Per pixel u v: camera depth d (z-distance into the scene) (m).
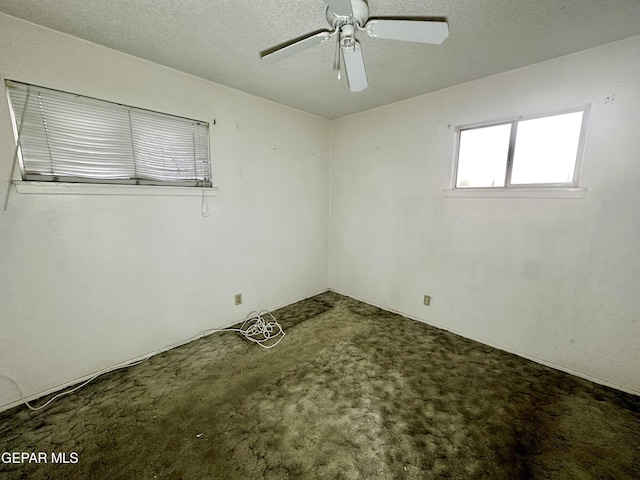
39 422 1.55
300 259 3.37
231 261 2.67
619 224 1.77
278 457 1.35
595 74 1.77
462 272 2.51
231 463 1.32
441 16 1.47
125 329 2.06
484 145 2.33
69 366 1.84
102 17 1.49
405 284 2.96
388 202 3.02
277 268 3.11
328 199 3.62
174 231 2.25
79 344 1.87
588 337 1.92
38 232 1.66
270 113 2.81
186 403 1.70
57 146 1.71
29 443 1.42
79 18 1.50
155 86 2.04
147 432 1.49
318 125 3.34
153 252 2.15
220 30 1.61
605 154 1.78
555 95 1.93
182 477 1.25
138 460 1.33
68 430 1.50
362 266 3.37
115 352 2.03
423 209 2.73
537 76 1.99
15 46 1.51
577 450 1.40
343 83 2.35
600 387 1.86
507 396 1.77
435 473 1.27
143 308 2.14
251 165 2.71
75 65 1.70
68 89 1.69
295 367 2.08
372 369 2.05
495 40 1.69
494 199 2.26
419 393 1.80
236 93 2.52
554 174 2.03
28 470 1.28
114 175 1.94
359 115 3.18
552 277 2.04
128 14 1.46
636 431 1.51
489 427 1.53
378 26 1.24
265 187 2.86
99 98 1.81
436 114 2.54
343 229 3.54
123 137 1.94
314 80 2.30
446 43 1.73
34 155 1.64
